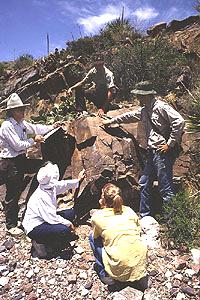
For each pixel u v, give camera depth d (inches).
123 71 377.7
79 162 228.7
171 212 201.3
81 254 191.2
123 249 162.2
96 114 261.0
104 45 491.8
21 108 209.8
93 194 216.5
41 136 217.5
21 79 430.9
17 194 218.2
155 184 228.4
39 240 192.7
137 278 161.3
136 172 225.0
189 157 241.6
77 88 313.7
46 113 356.5
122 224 167.8
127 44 464.4
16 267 185.9
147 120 208.1
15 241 207.5
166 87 359.3
